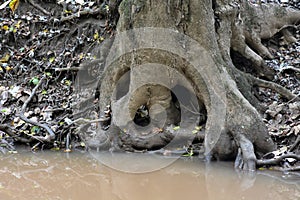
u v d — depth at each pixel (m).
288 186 7.12
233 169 8.09
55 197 6.55
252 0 11.97
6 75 11.88
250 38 11.24
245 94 9.60
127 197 6.65
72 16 12.07
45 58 11.96
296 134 8.75
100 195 6.70
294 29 12.40
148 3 8.90
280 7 12.02
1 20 12.66
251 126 8.47
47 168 8.25
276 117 9.42
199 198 6.58
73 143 9.71
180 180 7.46
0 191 6.81
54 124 10.11
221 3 10.01
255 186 7.11
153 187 7.12
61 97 11.01
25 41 12.43
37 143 9.60
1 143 9.66
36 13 12.70
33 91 10.90
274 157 8.16
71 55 11.68
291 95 10.02
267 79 10.90
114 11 11.32
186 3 8.87
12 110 10.76
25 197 6.55
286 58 11.55
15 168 8.22
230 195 6.71
